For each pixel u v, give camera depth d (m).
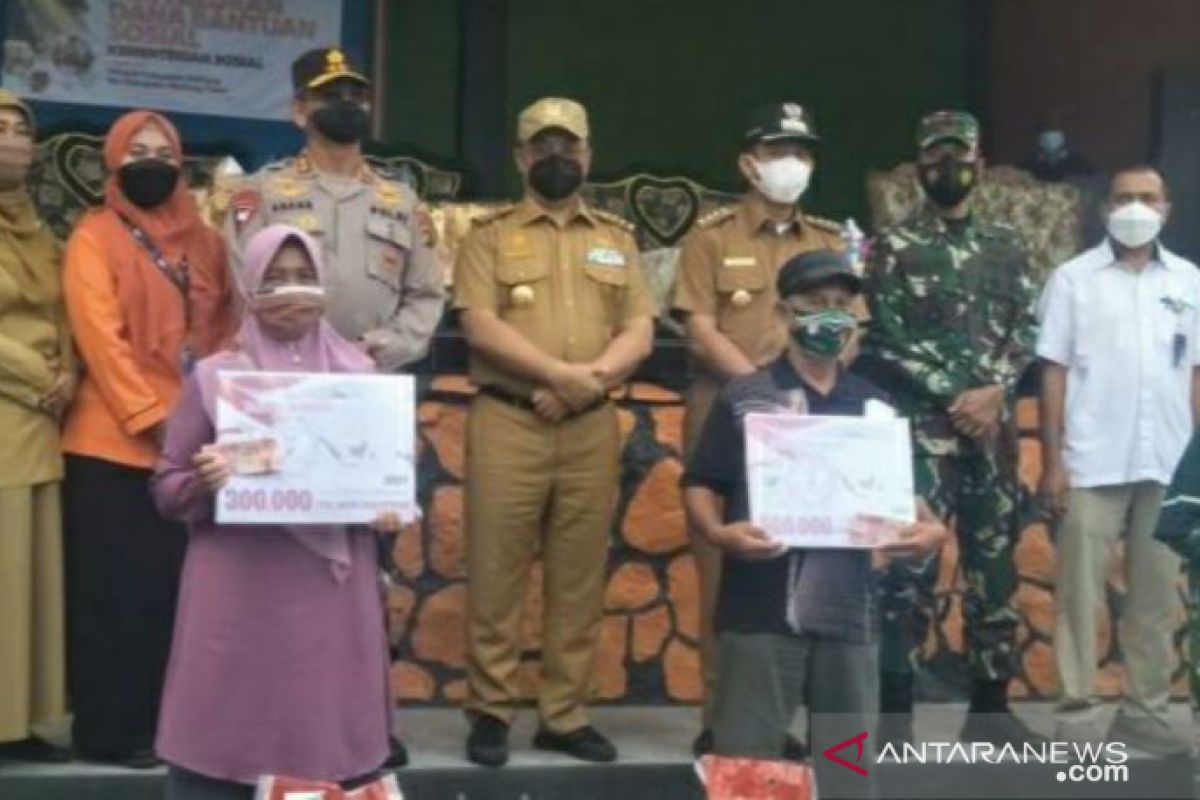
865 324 8.04
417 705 8.83
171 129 7.74
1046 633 9.21
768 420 6.63
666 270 9.58
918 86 11.77
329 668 6.00
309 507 5.95
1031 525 9.25
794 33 11.64
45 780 7.51
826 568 6.70
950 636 9.04
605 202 10.85
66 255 7.71
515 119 11.24
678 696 9.01
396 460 6.03
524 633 8.74
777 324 8.09
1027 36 11.76
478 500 7.89
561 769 7.88
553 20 11.31
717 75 11.55
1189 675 7.17
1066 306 8.39
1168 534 6.82
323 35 11.09
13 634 7.53
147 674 7.67
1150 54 11.57
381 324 7.55
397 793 6.10
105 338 7.53
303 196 7.49
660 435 9.09
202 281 7.75
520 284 7.88
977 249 8.05
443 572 8.91
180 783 6.05
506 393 7.88
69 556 7.74
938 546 6.89
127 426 7.54
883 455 6.67
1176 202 11.49
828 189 11.66
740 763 6.74
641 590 9.01
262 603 5.96
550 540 8.01
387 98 11.12
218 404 5.91
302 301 6.02
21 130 7.61
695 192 10.97
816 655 6.77
